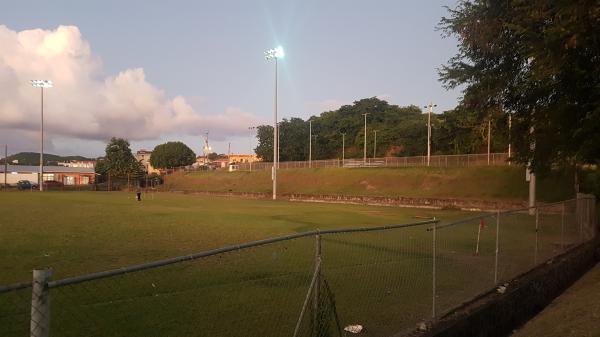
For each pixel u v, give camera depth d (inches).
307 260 442.9
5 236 711.7
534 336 322.0
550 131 589.6
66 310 271.9
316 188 2783.0
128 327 252.7
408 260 466.3
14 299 276.8
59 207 1437.0
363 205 1971.0
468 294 336.8
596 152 556.7
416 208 1755.7
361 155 4266.7
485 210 1611.7
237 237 730.8
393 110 4744.1
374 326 264.8
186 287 335.6
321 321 218.5
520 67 584.4
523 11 470.0
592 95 493.0
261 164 3710.6
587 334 301.1
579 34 358.0
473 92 637.9
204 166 4596.5
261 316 269.0
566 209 663.8
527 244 533.0
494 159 2327.8
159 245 633.0
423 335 250.8
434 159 2647.6
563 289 478.0
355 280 378.9
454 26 579.5
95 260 510.9
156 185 3914.9
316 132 4847.4
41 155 3068.4
